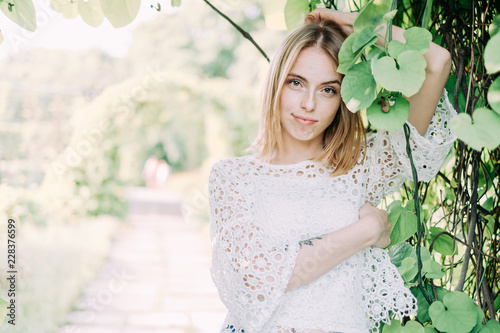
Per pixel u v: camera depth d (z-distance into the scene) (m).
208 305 4.82
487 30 1.28
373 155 1.35
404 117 1.07
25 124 6.48
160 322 4.25
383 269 1.26
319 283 1.21
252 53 10.95
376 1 1.06
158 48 13.30
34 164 6.44
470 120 1.02
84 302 4.46
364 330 1.25
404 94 1.00
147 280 5.61
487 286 1.33
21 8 1.30
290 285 1.18
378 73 1.01
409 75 1.00
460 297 1.17
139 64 12.28
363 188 1.34
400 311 1.24
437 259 1.58
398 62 1.02
